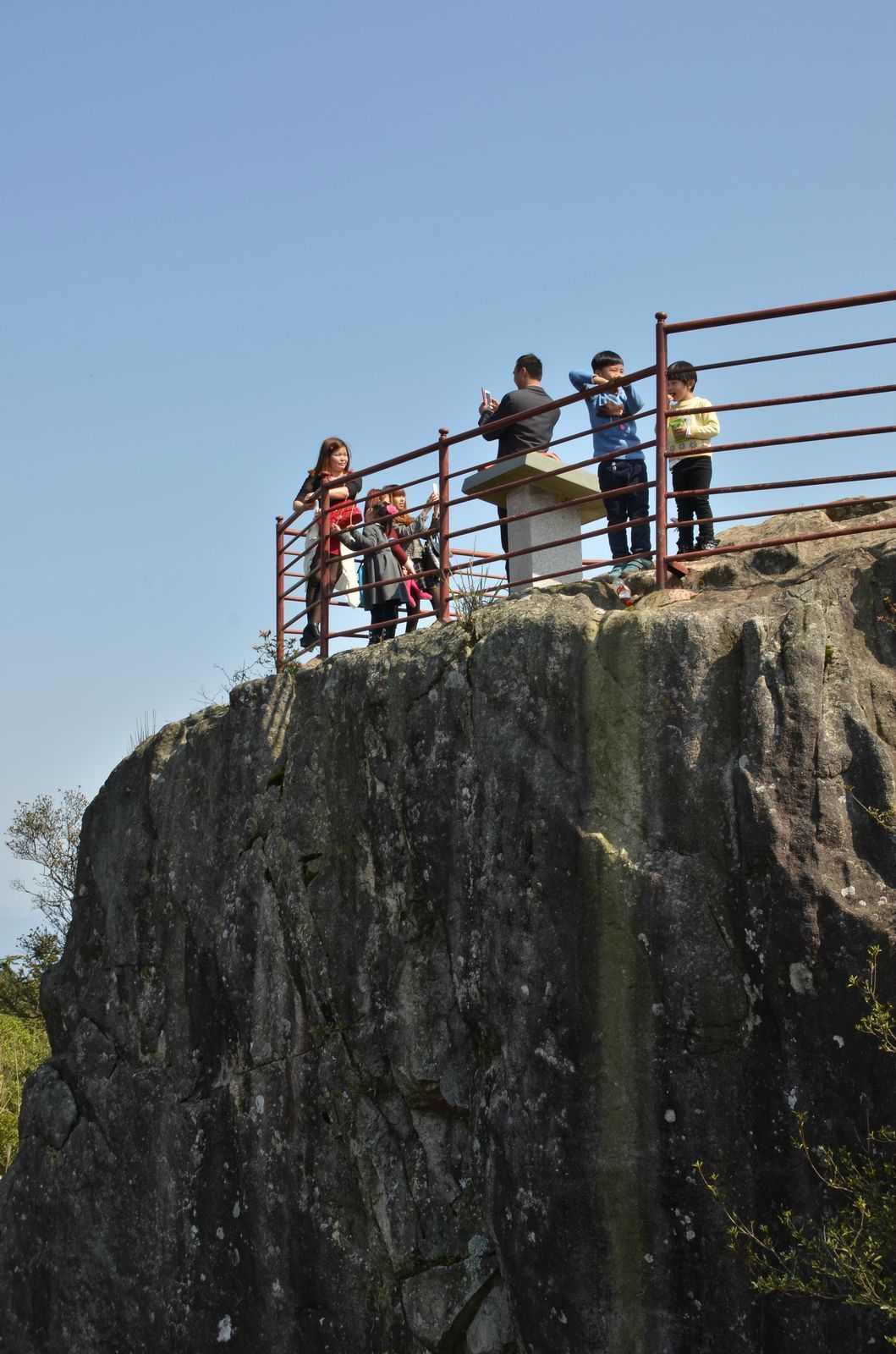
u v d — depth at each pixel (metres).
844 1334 6.63
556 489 10.91
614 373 10.30
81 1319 11.22
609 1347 7.28
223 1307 10.02
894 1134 6.54
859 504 8.04
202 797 11.11
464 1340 8.42
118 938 11.80
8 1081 21.58
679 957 7.32
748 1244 6.97
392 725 9.17
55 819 29.75
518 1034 7.89
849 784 7.06
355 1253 9.18
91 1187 11.45
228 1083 10.34
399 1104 9.01
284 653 11.94
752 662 7.38
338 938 9.42
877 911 6.77
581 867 7.70
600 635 7.96
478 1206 8.43
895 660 7.37
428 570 10.84
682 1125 7.24
